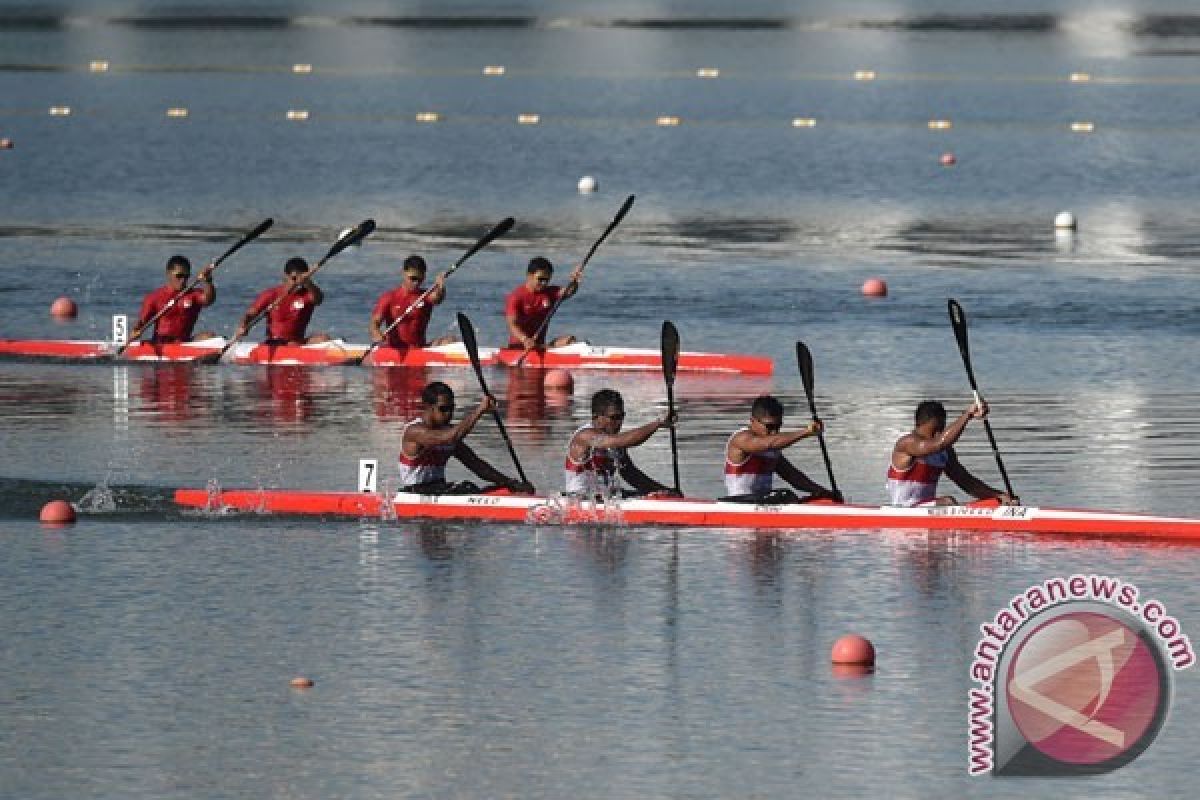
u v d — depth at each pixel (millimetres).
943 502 97812
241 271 182000
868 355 144750
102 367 143500
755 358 139750
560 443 118000
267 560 92938
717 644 81188
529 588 88625
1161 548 93688
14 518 100000
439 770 68438
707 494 104938
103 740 71062
